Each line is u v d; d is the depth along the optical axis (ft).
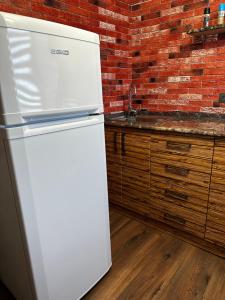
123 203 6.94
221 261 5.07
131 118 7.27
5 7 4.76
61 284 3.71
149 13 7.11
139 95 8.04
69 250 3.72
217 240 5.06
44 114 2.96
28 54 2.66
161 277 4.68
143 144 5.88
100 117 3.84
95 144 3.83
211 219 5.05
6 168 2.91
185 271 4.81
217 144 4.55
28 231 3.06
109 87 7.47
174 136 5.19
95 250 4.26
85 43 3.32
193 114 6.84
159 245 5.65
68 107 3.25
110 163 6.90
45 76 2.88
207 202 5.01
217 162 4.64
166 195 5.76
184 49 6.59
